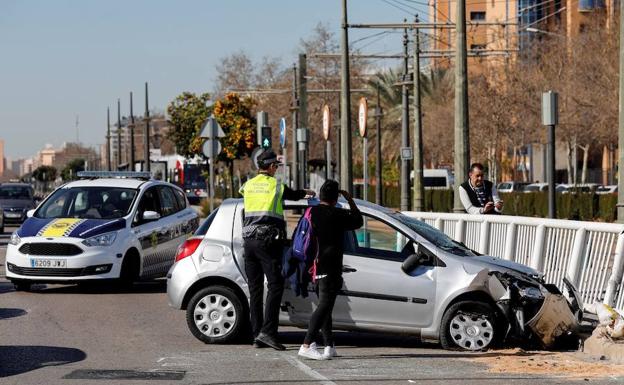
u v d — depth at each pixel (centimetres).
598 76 8225
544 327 1922
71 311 2502
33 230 2877
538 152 13188
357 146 11169
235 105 9650
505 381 1614
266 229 1906
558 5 12288
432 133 10956
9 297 2794
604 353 1852
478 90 9912
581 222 2222
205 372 1694
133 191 3056
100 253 2836
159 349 1936
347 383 1596
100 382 1605
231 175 9756
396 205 9606
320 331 2083
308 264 1819
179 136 11281
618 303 2042
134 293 2916
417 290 1917
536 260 2344
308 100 10588
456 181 3275
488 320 1920
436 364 1780
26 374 1670
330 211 1812
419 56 6312
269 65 12138
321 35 10575
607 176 12431
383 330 1931
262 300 1941
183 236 3209
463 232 2762
